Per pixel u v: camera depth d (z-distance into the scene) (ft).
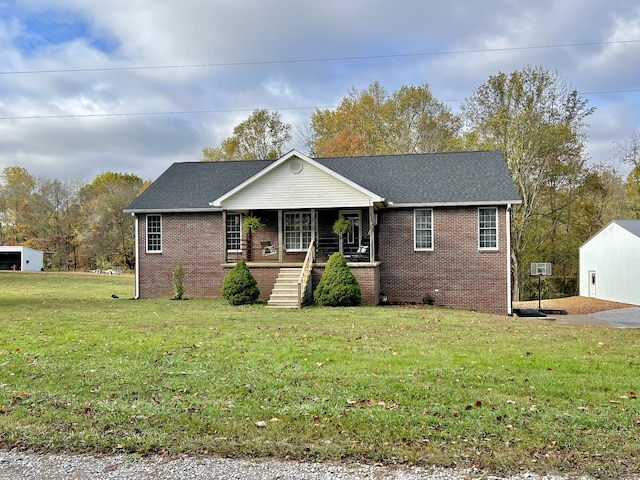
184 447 15.84
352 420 17.98
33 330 38.63
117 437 16.63
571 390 21.97
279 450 15.52
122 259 186.70
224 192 73.87
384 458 14.90
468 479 13.60
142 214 73.41
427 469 14.20
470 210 66.49
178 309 54.80
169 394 21.44
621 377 24.50
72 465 14.78
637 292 88.69
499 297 65.46
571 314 75.36
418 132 132.57
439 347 32.30
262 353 29.84
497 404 19.88
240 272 61.05
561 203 122.93
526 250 124.36
